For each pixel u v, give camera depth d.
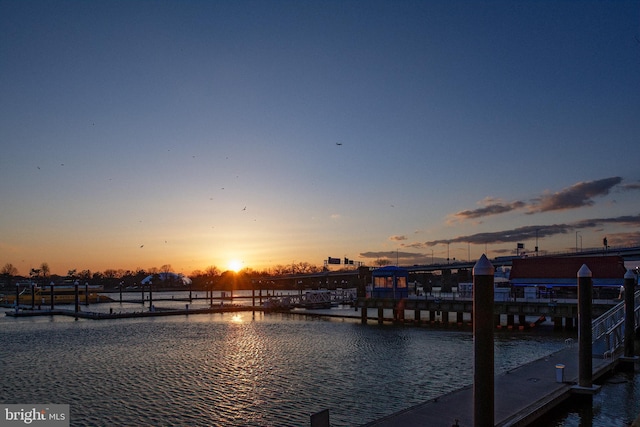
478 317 16.20
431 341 52.09
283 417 25.19
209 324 74.19
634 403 24.39
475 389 16.14
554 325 59.84
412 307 71.00
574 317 56.47
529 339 51.66
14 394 30.39
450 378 33.56
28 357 43.75
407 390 30.30
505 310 60.31
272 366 38.41
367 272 109.44
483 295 16.09
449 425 18.42
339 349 46.94
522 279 77.50
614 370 29.83
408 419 19.14
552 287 73.69
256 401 28.11
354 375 34.69
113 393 30.27
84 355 44.66
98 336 59.38
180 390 30.80
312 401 28.02
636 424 19.20
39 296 137.12
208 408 26.88
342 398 28.55
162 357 43.22
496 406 20.83
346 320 78.75
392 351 45.38
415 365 38.31
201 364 39.59
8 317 91.06
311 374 35.16
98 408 27.14
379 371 36.03
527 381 25.02
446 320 68.19
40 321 81.88
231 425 24.09
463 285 78.81
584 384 23.98
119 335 60.31
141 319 84.12
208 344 51.41
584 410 23.39
